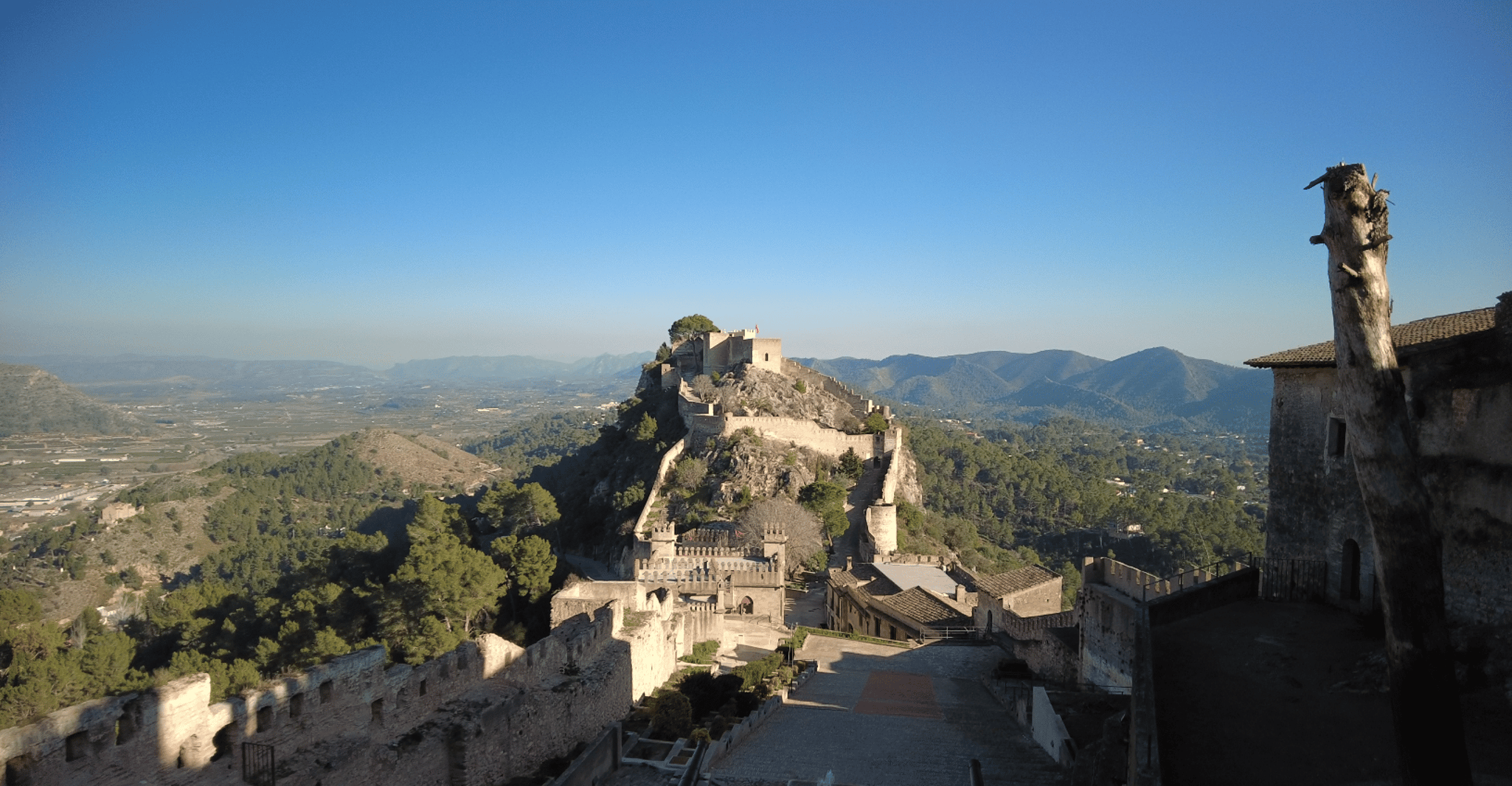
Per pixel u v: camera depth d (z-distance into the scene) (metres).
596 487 117.12
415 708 26.52
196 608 78.06
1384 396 13.21
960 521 158.75
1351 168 13.47
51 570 155.62
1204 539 150.38
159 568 169.00
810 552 84.06
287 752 21.97
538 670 33.41
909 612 62.31
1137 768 16.73
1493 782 14.38
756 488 95.75
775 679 45.34
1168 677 20.36
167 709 19.05
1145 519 171.50
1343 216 13.45
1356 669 20.12
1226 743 16.97
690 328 167.62
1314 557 27.55
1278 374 29.45
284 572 145.50
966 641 57.25
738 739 34.44
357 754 22.70
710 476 99.69
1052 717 31.22
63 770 17.00
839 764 30.89
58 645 59.53
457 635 57.50
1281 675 20.23
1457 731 13.05
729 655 55.59
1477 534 19.27
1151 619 23.78
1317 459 27.52
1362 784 15.24
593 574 85.19
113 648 57.53
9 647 56.78
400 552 89.00
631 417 139.50
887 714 38.94
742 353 136.38
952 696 43.41
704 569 70.19
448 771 26.25
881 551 85.12
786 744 33.75
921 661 52.59
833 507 93.62
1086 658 38.47
